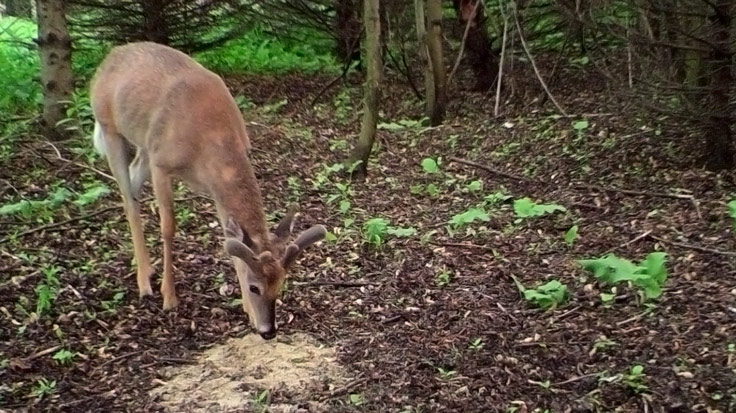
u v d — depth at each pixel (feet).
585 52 35.63
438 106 33.24
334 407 14.34
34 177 24.08
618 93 26.32
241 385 15.08
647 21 23.65
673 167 25.08
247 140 18.02
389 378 15.23
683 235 20.49
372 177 26.86
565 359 15.65
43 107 28.25
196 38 42.04
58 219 21.53
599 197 23.67
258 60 45.85
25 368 15.30
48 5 26.50
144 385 15.11
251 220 16.35
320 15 43.98
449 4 42.93
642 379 14.65
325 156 29.07
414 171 27.55
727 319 16.42
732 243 19.63
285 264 15.16
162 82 17.74
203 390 14.97
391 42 41.01
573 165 26.50
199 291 18.56
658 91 24.14
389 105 37.45
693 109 23.36
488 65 37.83
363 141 26.43
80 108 27.20
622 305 17.52
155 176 17.58
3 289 17.80
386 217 23.27
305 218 22.95
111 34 39.42
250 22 43.78
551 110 32.94
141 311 17.63
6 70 35.09
